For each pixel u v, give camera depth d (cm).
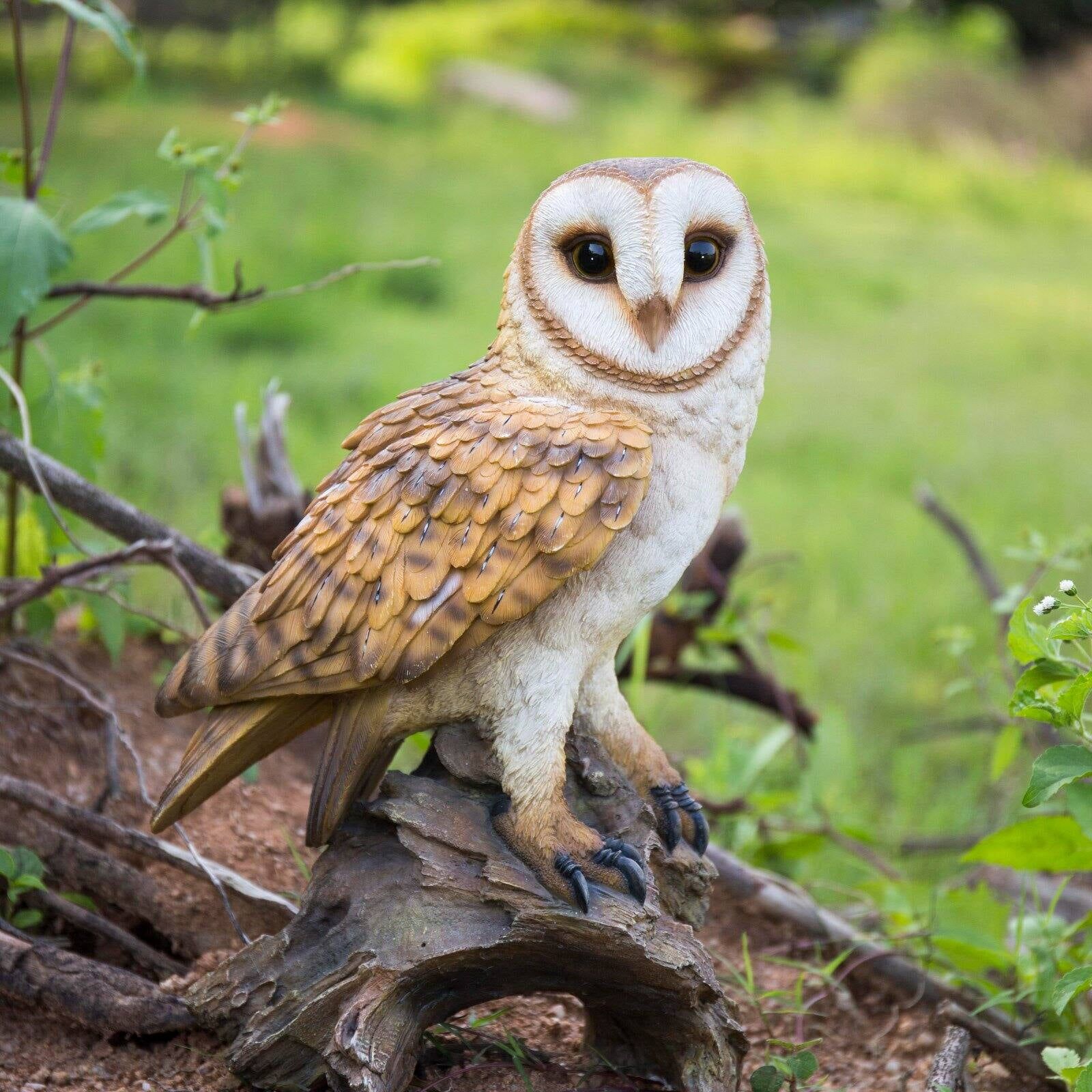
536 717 326
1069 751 344
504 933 321
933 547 1082
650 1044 356
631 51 4006
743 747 613
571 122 3256
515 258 337
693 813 362
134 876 416
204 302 482
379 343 1489
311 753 535
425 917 325
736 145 3123
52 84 2600
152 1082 353
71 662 513
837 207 2741
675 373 327
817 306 1958
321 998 324
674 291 318
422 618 314
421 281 1784
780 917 496
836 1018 457
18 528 518
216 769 335
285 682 324
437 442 322
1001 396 1590
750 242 333
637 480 317
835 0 4422
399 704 330
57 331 1327
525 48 3803
